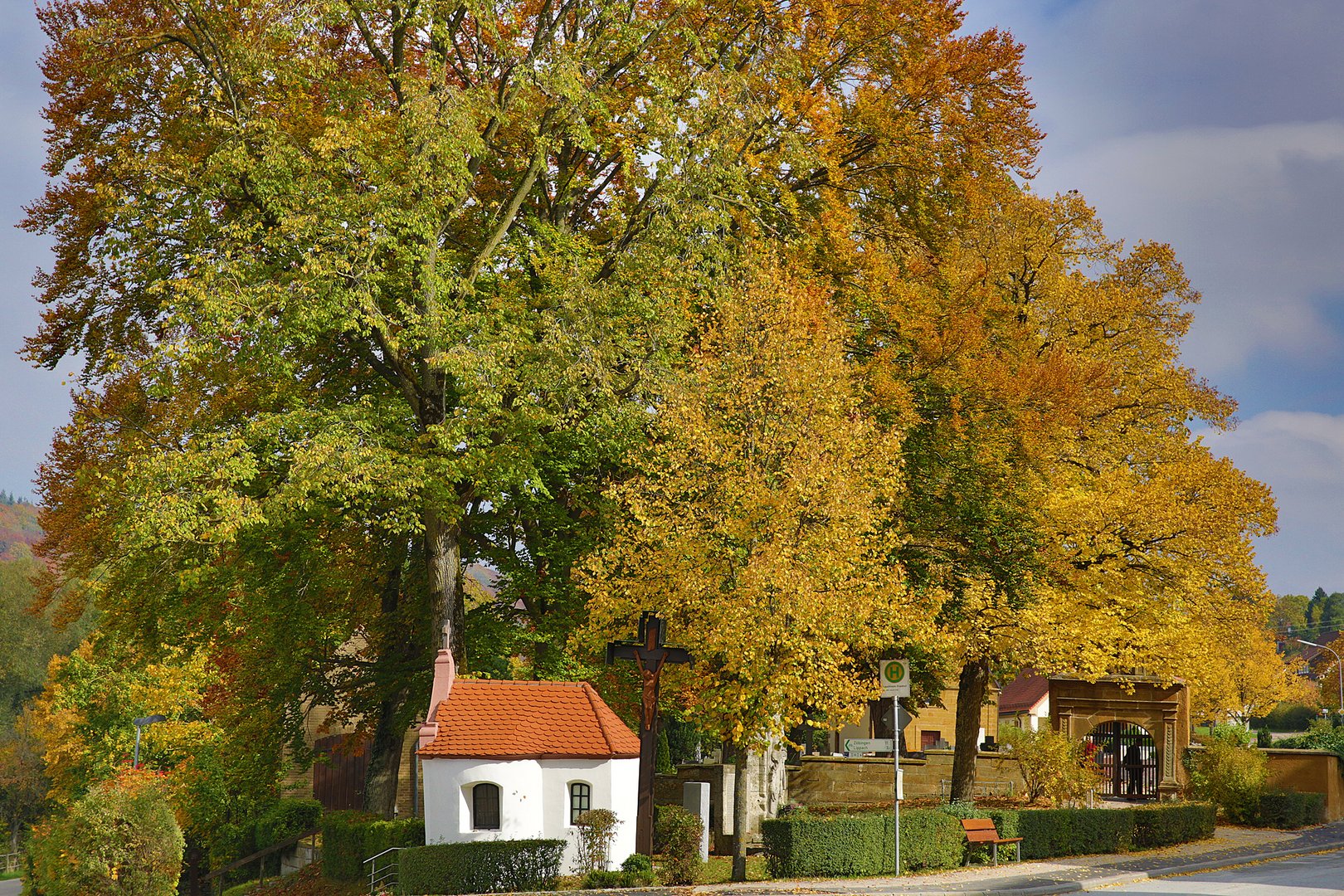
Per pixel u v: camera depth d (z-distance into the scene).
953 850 25.64
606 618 25.31
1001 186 35.12
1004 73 34.53
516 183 32.19
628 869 23.97
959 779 32.31
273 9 26.66
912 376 29.67
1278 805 35.06
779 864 23.72
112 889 26.17
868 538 24.44
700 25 32.62
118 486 27.47
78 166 28.88
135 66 28.14
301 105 28.28
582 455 31.02
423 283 26.98
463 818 24.75
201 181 26.89
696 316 29.33
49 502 29.44
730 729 23.77
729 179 30.17
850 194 35.03
